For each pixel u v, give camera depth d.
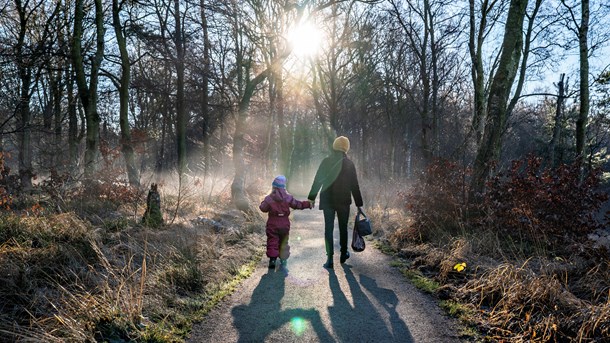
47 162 16.12
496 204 6.23
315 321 3.53
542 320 3.30
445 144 26.02
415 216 7.36
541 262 4.69
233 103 21.12
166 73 21.23
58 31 14.05
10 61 11.87
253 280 4.84
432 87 21.47
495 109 7.45
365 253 6.55
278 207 5.42
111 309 3.32
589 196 5.54
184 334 3.24
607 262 4.22
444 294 4.23
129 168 12.05
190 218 8.28
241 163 12.84
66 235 4.89
